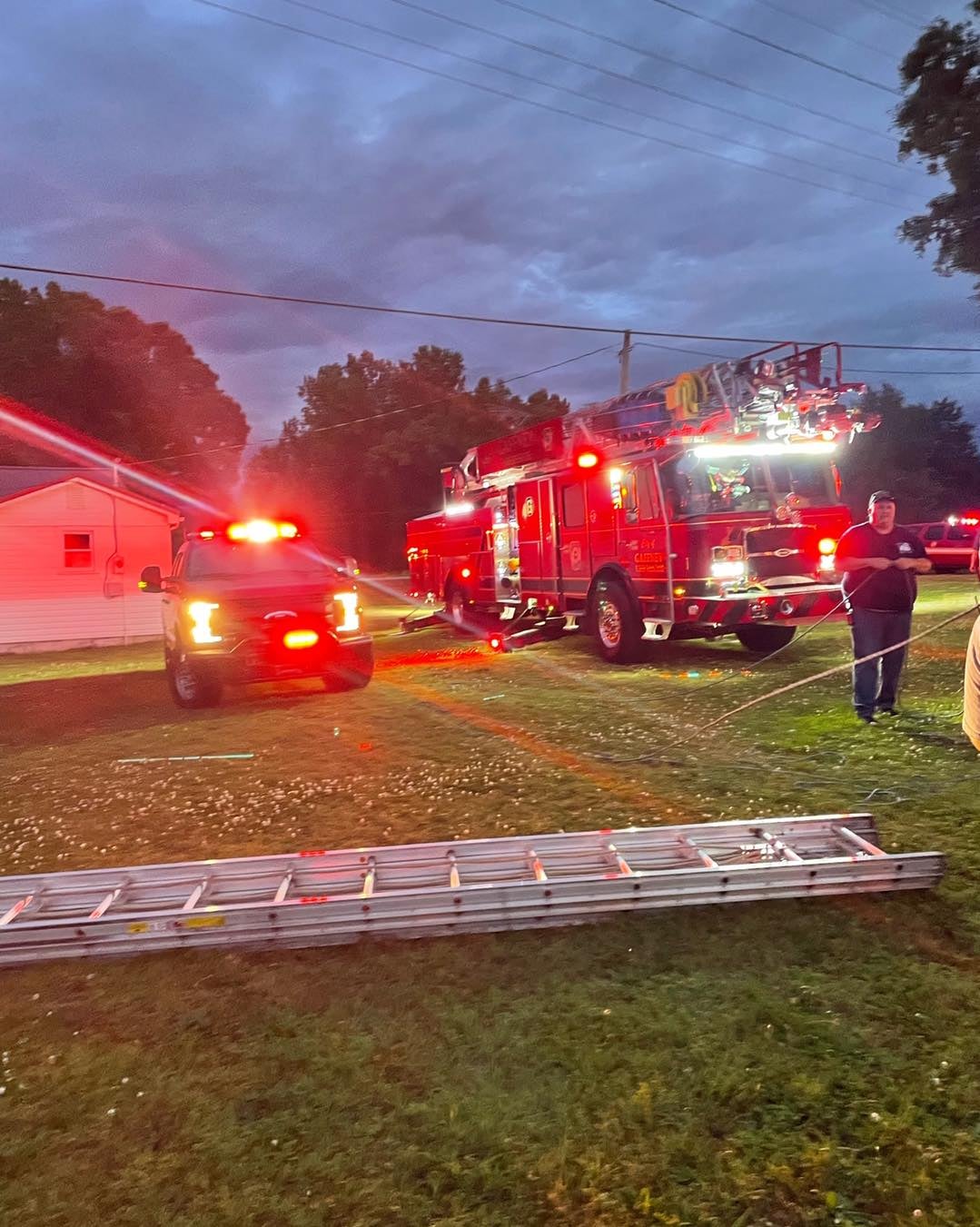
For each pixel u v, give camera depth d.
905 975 3.62
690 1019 3.38
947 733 7.30
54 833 6.09
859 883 4.29
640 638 12.37
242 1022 3.49
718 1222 2.44
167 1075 3.17
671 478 11.43
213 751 8.43
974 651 4.05
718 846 4.85
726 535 11.15
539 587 14.83
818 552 11.55
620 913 4.18
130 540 22.11
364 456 63.44
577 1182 2.59
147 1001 3.66
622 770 6.88
